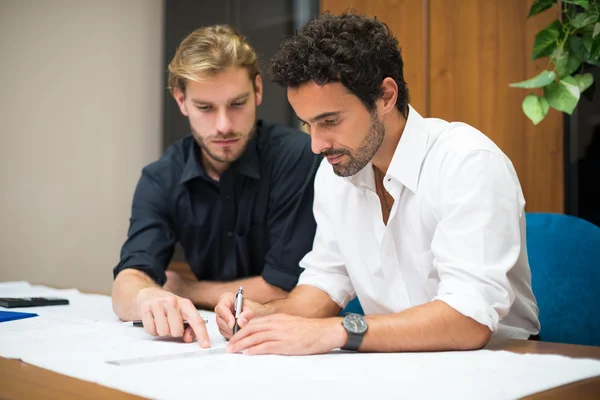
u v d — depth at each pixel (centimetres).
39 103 332
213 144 183
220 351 115
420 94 276
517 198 131
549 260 172
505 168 132
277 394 81
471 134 139
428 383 87
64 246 342
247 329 116
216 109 179
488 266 122
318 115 129
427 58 273
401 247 153
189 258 209
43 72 334
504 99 255
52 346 119
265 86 330
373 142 135
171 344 122
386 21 286
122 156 364
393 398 79
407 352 114
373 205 156
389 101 137
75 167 346
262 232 202
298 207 195
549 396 83
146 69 374
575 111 240
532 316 149
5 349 115
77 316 161
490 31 258
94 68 353
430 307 118
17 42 325
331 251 166
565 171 243
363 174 154
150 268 180
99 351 114
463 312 115
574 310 167
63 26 341
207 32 183
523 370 95
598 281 166
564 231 174
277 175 197
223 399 79
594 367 97
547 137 246
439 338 114
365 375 92
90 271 352
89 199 351
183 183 199
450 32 268
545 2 211
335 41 126
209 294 198
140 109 371
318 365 101
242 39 185
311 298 161
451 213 129
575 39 206
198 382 88
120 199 364
